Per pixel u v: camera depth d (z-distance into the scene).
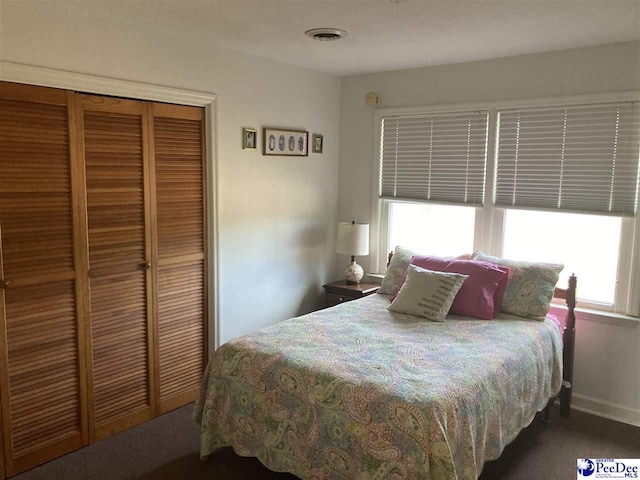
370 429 2.10
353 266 4.21
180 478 2.64
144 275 3.13
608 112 3.19
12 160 2.50
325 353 2.50
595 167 3.27
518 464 2.79
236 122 3.53
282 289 4.07
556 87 3.36
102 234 2.89
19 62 2.46
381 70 4.05
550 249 3.57
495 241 3.74
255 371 2.50
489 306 3.10
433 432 1.97
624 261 3.26
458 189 3.85
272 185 3.87
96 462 2.77
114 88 2.83
